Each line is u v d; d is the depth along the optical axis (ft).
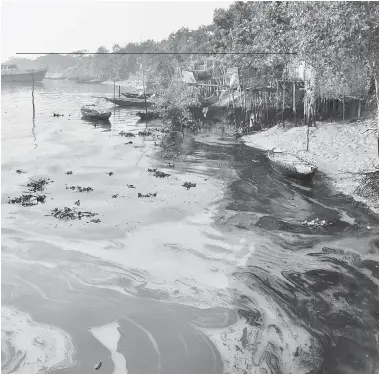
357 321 49.57
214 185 98.07
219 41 213.66
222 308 52.29
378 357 44.04
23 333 47.65
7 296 54.39
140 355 44.52
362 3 83.71
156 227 74.84
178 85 173.27
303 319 50.08
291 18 115.44
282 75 158.20
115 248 67.26
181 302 53.57
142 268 61.46
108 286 57.06
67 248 67.21
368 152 110.01
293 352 44.83
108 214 80.33
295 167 97.96
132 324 49.39
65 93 347.15
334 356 44.24
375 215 78.64
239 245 68.23
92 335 47.55
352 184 92.94
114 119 199.31
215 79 196.95
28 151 128.47
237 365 43.11
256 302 53.42
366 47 89.04
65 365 43.06
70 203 85.97
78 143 140.67
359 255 64.64
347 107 146.72
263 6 160.76
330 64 105.60
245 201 87.40
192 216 79.71
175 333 47.85
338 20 86.48
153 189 95.04
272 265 61.98
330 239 69.87
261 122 159.33
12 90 363.76
